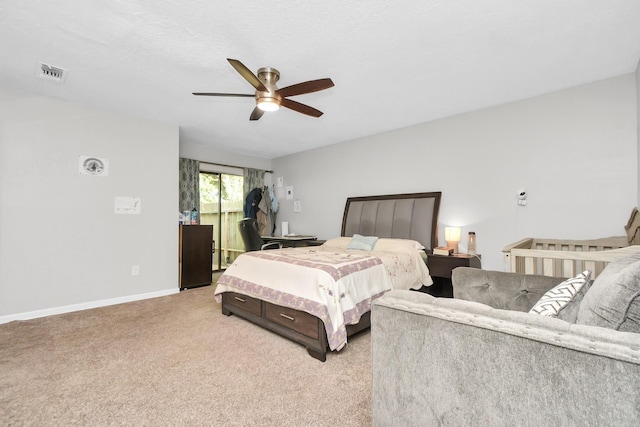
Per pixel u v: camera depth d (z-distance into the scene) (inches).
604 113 110.9
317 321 87.0
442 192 152.9
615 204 108.4
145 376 77.0
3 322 115.3
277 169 250.4
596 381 27.3
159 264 158.6
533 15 75.4
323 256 115.8
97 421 60.1
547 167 122.7
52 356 87.8
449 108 140.1
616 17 76.3
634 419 25.4
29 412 62.7
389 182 175.0
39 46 88.9
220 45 87.8
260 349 93.3
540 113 124.6
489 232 137.2
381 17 75.5
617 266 46.5
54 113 127.3
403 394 41.3
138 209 150.8
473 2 70.6
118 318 121.5
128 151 147.7
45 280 124.9
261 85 92.2
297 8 72.0
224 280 122.3
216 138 191.9
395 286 115.4
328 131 176.9
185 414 62.2
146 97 126.7
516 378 31.7
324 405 65.2
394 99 129.5
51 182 126.5
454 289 75.3
